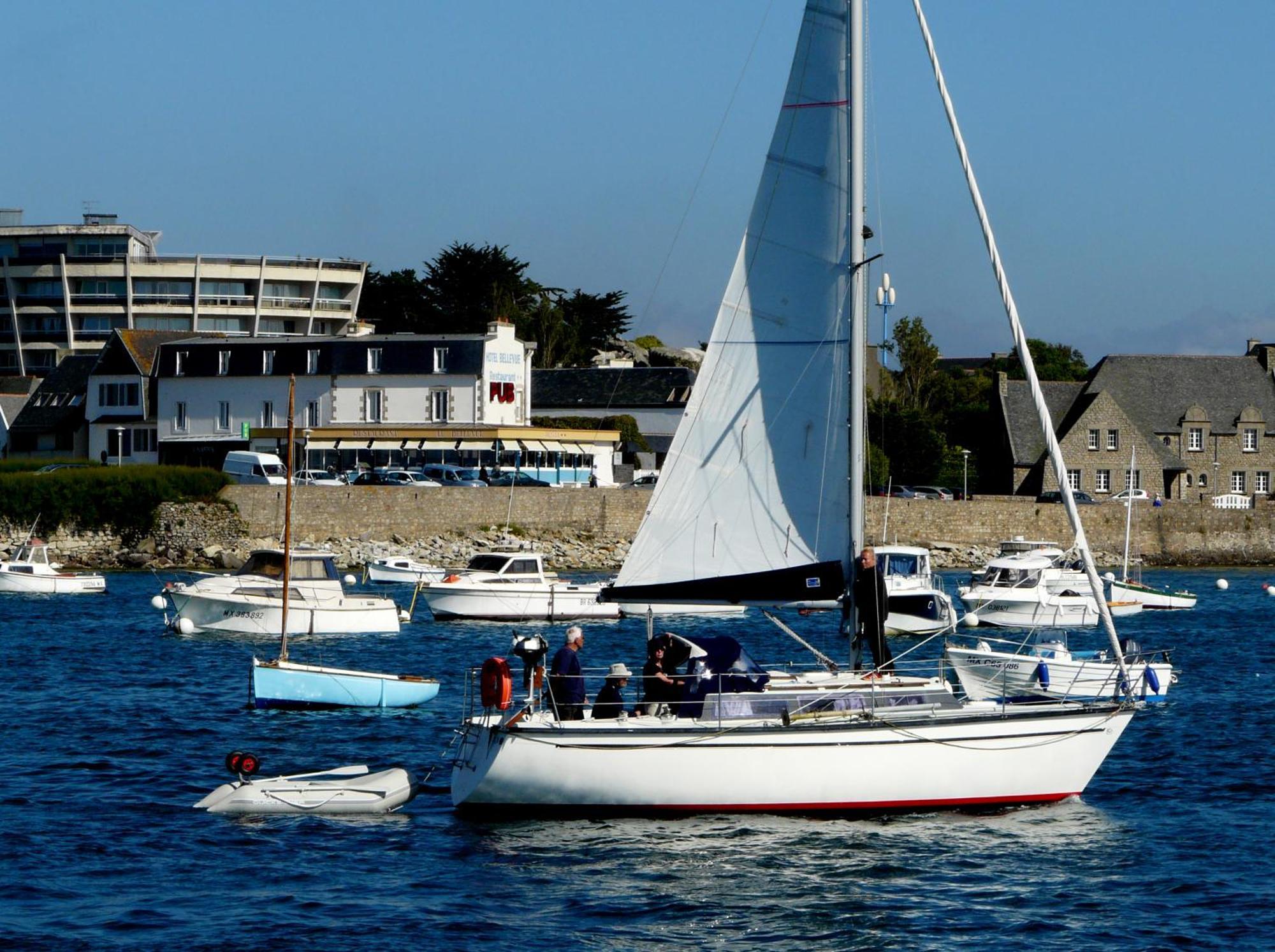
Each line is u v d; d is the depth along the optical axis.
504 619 127.94
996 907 41.84
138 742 64.94
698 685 49.25
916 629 114.44
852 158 47.84
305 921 40.59
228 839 48.41
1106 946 39.22
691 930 40.12
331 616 111.81
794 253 48.41
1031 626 122.38
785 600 48.28
